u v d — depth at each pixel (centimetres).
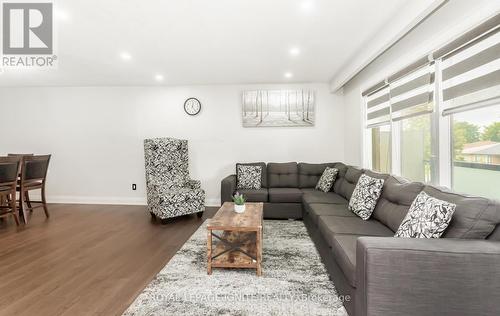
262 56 347
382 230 217
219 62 371
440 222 152
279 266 241
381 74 322
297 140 497
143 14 236
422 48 236
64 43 301
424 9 193
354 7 226
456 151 217
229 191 396
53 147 521
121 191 515
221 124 502
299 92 486
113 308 182
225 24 256
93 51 326
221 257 238
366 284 138
